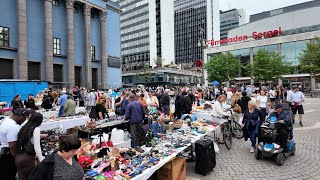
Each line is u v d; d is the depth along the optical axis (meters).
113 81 44.25
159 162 4.93
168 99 13.66
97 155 5.37
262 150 6.94
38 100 16.89
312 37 49.84
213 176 6.00
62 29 34.81
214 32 124.62
